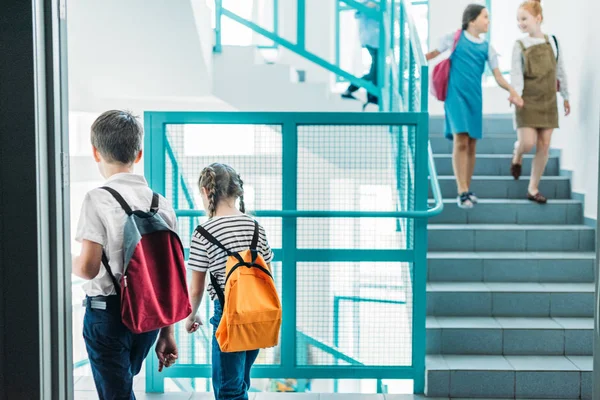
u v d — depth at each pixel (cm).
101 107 575
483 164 534
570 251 459
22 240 199
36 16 197
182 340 358
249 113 341
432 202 482
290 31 666
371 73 599
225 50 573
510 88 448
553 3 579
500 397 351
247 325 255
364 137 345
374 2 600
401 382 511
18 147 197
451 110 438
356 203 348
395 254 348
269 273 263
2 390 202
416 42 412
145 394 354
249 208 347
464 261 433
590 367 355
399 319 355
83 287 231
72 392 221
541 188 515
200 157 346
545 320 396
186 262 352
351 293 354
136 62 516
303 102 585
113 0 450
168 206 245
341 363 357
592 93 472
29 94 196
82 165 538
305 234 349
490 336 379
